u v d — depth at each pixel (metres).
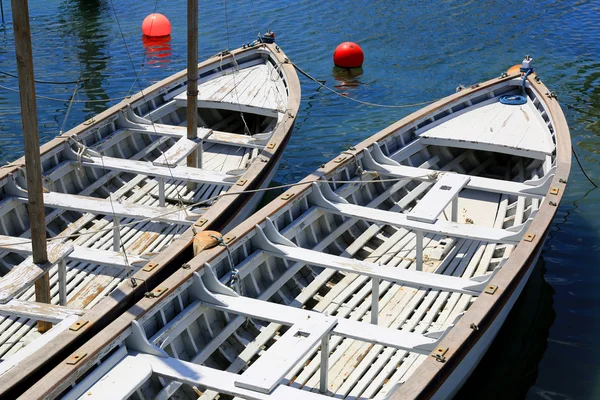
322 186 10.64
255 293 9.10
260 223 9.31
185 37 24.81
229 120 15.61
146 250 10.62
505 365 9.76
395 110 18.61
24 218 10.70
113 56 22.81
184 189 12.48
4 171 10.39
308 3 28.48
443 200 10.40
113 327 7.11
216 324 8.50
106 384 6.73
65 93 19.67
